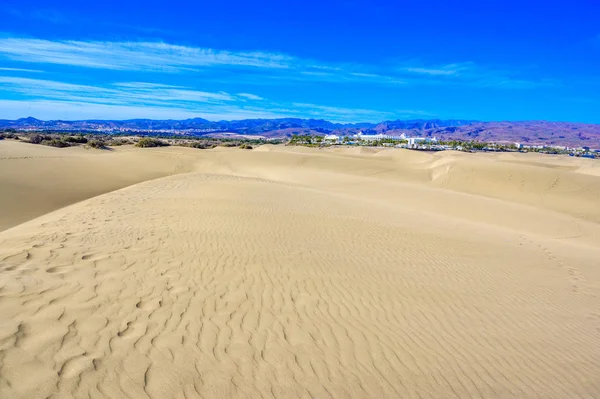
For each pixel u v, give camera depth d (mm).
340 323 6117
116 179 30219
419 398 4461
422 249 11664
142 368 4332
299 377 4598
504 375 5129
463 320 6746
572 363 5633
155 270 7492
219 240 10305
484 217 22234
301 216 14969
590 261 12586
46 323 4898
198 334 5266
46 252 7809
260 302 6582
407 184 34500
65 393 3752
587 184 33406
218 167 44875
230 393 4160
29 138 64750
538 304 8039
